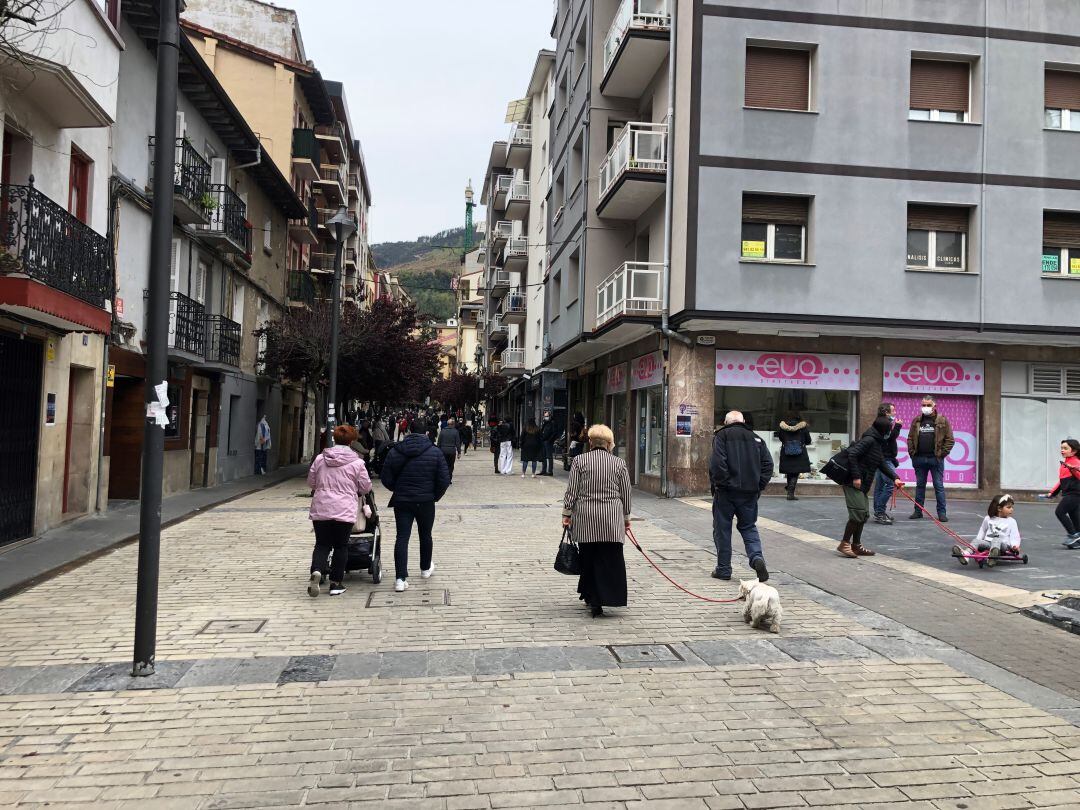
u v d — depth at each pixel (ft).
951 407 54.49
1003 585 25.36
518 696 15.67
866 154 52.01
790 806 11.26
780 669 17.48
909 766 12.57
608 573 21.50
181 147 53.06
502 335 160.97
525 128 124.88
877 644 19.38
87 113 34.22
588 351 73.31
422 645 19.12
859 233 51.70
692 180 50.55
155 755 12.82
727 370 52.75
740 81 51.26
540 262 109.50
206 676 16.71
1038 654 18.60
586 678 16.79
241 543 34.01
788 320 50.65
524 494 55.52
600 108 68.54
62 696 15.49
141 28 47.67
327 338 67.87
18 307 29.22
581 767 12.46
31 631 20.17
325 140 121.49
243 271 72.95
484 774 12.18
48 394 36.04
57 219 31.68
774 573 27.81
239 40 101.50
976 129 53.01
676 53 54.29
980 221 52.70
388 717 14.52
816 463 53.26
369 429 77.77
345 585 25.81
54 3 29.86
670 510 45.06
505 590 25.21
